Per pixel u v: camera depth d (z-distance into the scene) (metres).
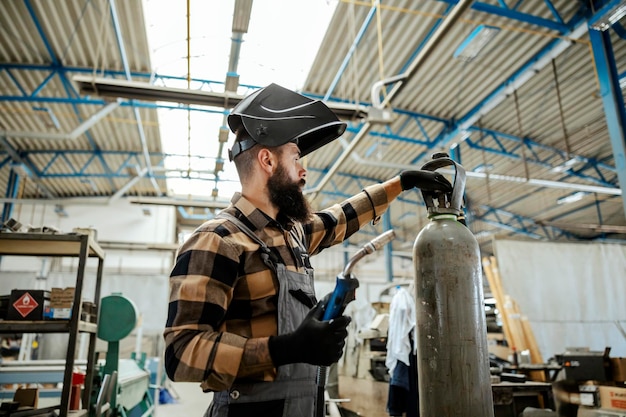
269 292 0.94
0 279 8.80
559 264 5.88
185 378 0.79
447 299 1.02
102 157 9.97
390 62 6.59
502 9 5.40
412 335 3.93
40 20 5.77
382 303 5.50
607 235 14.22
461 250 1.04
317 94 7.37
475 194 11.66
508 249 5.87
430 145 8.94
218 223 0.95
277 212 1.06
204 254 0.89
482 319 1.03
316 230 1.24
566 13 5.76
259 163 1.04
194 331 0.82
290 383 0.91
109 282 9.18
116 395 2.97
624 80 5.26
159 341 9.13
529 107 7.84
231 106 3.60
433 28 5.89
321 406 0.95
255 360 0.78
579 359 4.21
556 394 4.09
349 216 1.31
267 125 1.01
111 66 6.57
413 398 3.80
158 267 12.35
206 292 0.85
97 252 2.89
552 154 9.42
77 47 6.25
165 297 9.24
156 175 10.34
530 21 5.55
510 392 3.26
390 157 9.92
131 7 5.26
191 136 8.09
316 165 10.69
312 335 0.76
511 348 5.14
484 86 7.28
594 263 5.97
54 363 3.74
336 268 15.43
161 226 12.60
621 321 5.73
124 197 12.60
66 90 7.22
